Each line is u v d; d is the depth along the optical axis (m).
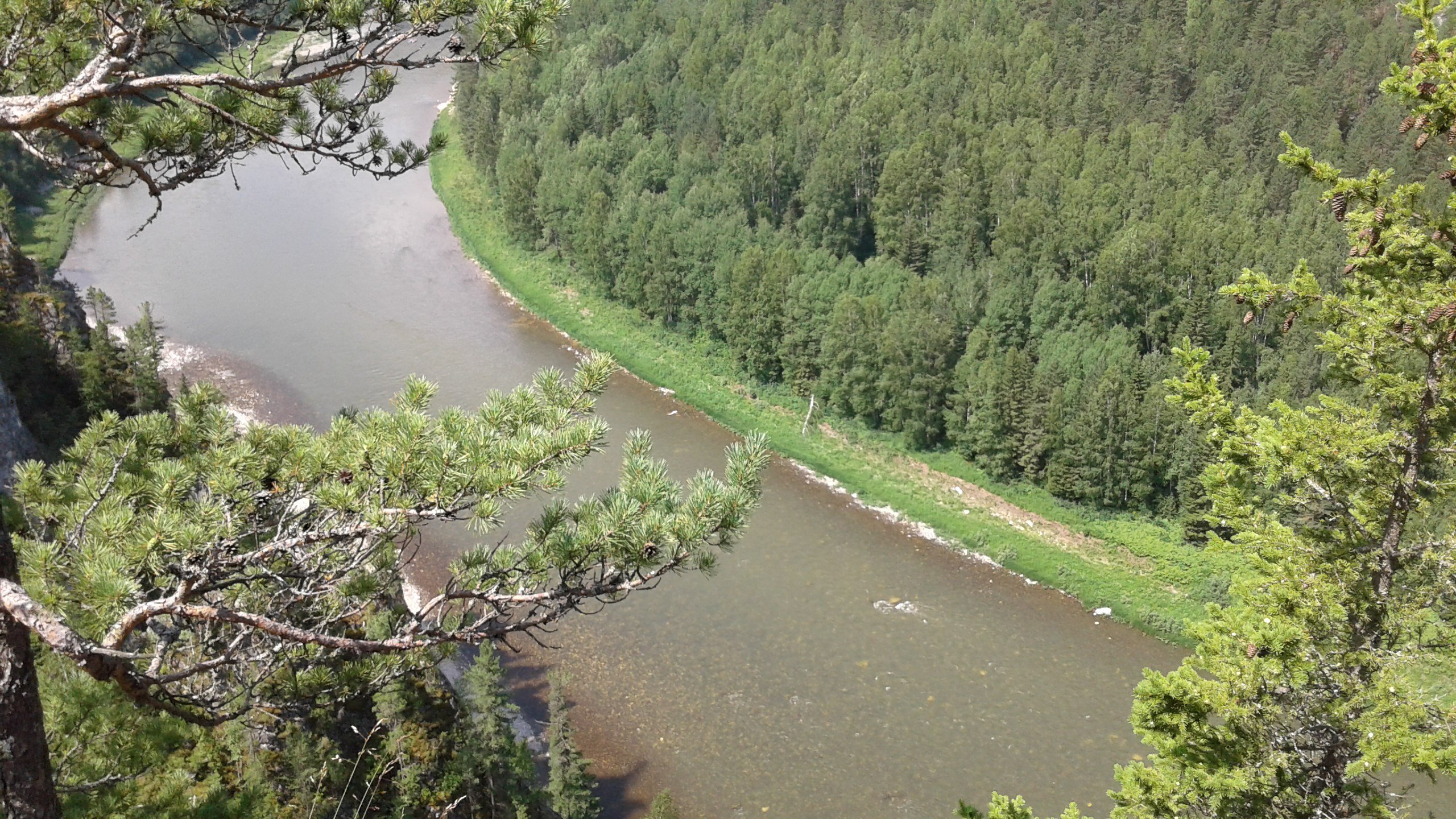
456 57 11.52
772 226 84.12
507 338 77.56
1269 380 61.50
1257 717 15.80
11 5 11.30
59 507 11.89
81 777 12.30
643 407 70.19
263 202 95.00
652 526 10.56
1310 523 16.86
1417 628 15.37
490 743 32.50
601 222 81.31
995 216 77.06
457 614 11.89
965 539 57.84
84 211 88.75
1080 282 68.19
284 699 12.21
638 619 50.62
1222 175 75.06
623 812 40.88
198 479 11.69
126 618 9.02
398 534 10.87
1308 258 63.06
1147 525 58.41
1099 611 53.09
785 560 55.41
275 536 10.74
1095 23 92.31
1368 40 79.38
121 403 49.31
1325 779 15.77
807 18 106.19
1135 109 83.50
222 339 73.69
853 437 66.81
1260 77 81.31
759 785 42.34
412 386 11.97
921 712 46.19
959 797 42.03
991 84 85.75
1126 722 46.09
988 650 50.09
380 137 13.48
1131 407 57.78
